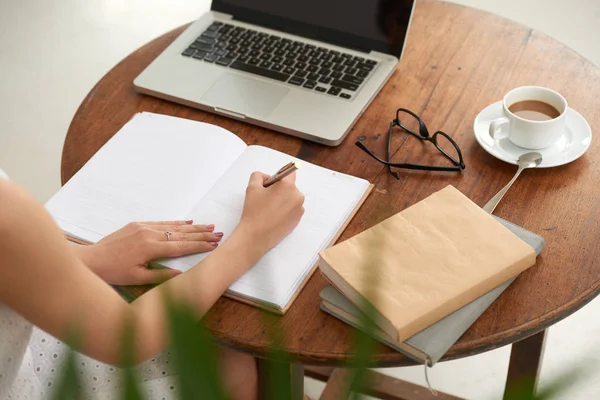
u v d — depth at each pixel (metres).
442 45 1.35
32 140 2.28
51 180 2.15
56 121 2.33
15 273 0.76
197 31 1.39
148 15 2.72
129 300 0.93
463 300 0.84
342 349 0.85
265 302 0.89
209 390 0.23
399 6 1.26
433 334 0.82
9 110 2.38
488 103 1.22
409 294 0.83
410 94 1.25
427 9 1.44
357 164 1.12
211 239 0.96
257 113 1.20
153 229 0.97
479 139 1.12
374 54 1.30
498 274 0.87
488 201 1.04
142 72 1.30
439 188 1.07
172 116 1.22
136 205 1.04
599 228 0.99
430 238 0.90
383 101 1.24
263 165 1.09
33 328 1.07
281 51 1.33
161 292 0.23
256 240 0.93
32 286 0.77
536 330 0.87
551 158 1.09
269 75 1.28
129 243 0.94
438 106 1.22
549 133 1.08
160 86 1.27
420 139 1.16
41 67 2.54
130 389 0.23
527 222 1.00
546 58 1.30
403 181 1.08
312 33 1.34
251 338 0.87
